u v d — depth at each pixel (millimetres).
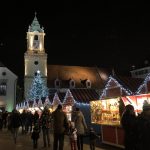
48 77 70500
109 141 17234
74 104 24156
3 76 60344
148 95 14055
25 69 67562
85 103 24031
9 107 59469
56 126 12164
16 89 62594
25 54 68125
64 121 12258
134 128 7855
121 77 17141
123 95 16594
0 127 31094
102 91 18859
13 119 18828
